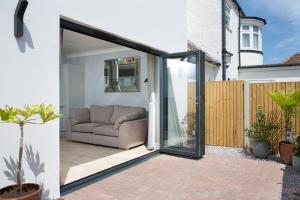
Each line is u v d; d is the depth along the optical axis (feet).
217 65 33.53
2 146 8.44
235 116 20.12
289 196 10.82
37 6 9.47
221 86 20.68
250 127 18.75
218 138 20.85
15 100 8.80
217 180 12.79
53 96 10.02
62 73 27.20
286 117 16.37
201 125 16.78
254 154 17.31
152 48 16.75
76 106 27.53
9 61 8.64
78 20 11.00
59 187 10.30
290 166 15.15
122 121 20.07
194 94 17.25
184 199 10.59
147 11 15.74
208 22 32.22
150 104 19.45
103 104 26.86
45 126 9.76
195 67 16.93
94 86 27.61
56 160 10.16
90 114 24.82
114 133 20.04
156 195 10.98
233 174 13.69
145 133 21.74
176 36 19.27
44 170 9.71
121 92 25.35
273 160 16.51
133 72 24.36
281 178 13.05
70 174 13.65
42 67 9.66
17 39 8.86
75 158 17.10
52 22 9.98
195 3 30.76
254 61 43.52
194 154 16.72
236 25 40.14
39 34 9.54
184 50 20.57
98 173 13.33
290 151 15.15
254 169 14.58
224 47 33.47
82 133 22.34
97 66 27.25
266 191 11.38
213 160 16.56
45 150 9.75
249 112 19.48
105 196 10.85
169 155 17.94
